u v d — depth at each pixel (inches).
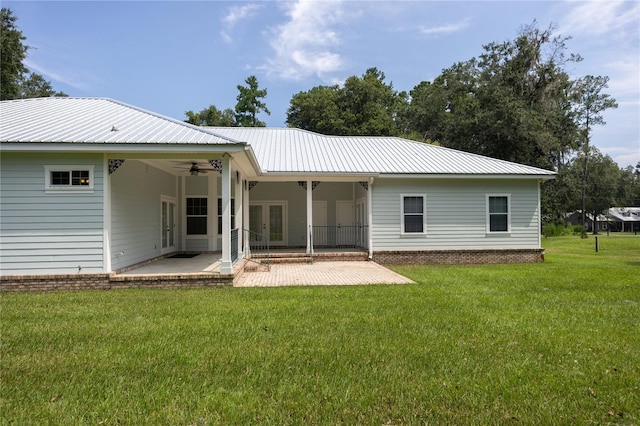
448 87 1537.9
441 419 122.0
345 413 125.0
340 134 1497.3
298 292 326.6
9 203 354.0
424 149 709.9
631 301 296.8
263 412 125.4
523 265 555.5
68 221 358.0
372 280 399.5
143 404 130.6
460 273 458.6
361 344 190.5
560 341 197.8
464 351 182.2
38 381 148.8
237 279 394.9
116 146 349.7
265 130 800.3
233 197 650.8
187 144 353.1
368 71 1904.5
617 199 2682.1
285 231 718.5
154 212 521.3
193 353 177.3
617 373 158.7
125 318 240.1
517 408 129.3
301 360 169.5
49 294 324.2
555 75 1248.2
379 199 587.5
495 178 585.0
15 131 364.2
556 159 1282.0
